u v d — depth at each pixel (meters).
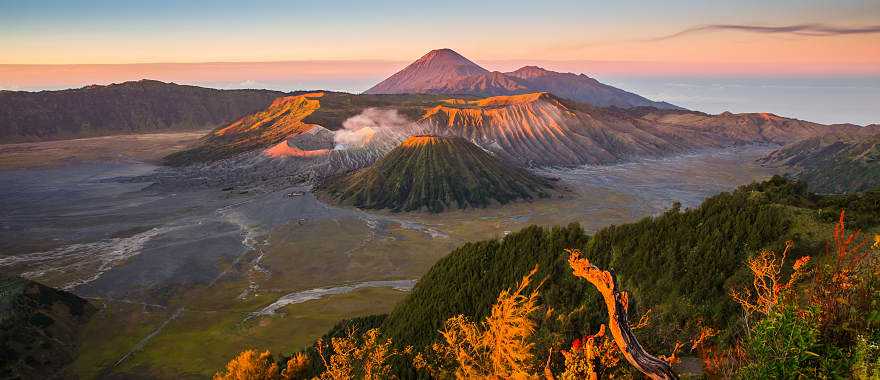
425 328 29.84
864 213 22.55
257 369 24.03
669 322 16.25
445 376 12.38
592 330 18.12
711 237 23.97
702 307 17.97
